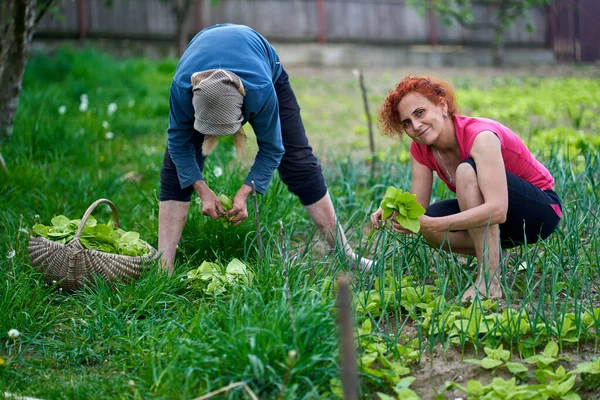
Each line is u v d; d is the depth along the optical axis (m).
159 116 9.22
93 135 7.59
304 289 3.23
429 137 3.42
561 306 3.52
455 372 3.00
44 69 10.95
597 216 4.43
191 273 3.84
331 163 6.93
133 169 6.74
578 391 2.82
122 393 2.83
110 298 3.63
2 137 6.78
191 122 3.51
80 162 6.74
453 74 16.02
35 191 5.67
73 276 3.75
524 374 2.94
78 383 2.94
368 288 3.61
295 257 3.91
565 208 4.30
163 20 15.87
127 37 15.63
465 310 3.29
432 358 3.07
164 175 3.96
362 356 2.95
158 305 3.59
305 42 17.38
